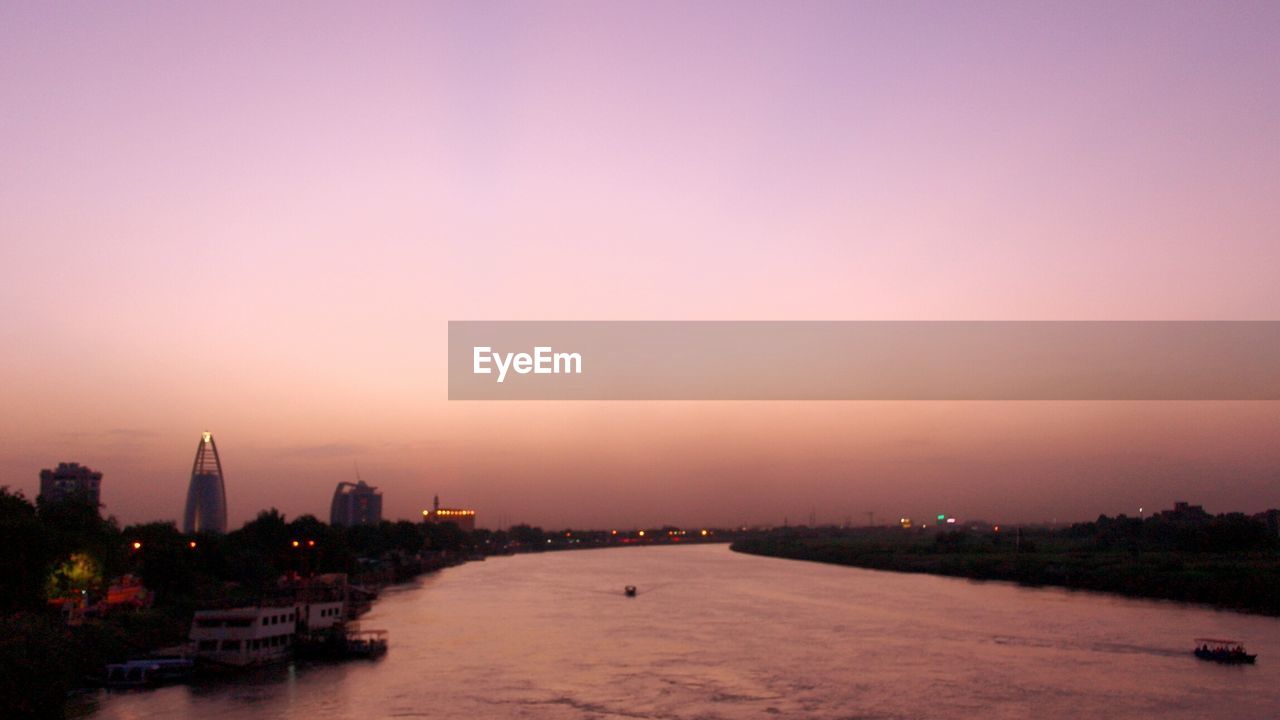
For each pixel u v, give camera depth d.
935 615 146.00
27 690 75.69
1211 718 77.56
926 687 89.56
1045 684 90.19
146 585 143.12
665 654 110.00
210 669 97.62
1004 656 105.62
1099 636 120.12
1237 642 104.75
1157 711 79.81
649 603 175.25
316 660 107.00
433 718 79.44
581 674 97.69
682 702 84.56
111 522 171.75
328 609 118.94
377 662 105.88
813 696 86.44
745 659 105.81
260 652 102.38
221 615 101.62
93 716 80.12
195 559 165.88
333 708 83.00
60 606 111.19
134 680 93.56
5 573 101.88
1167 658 103.12
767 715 79.75
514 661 106.00
